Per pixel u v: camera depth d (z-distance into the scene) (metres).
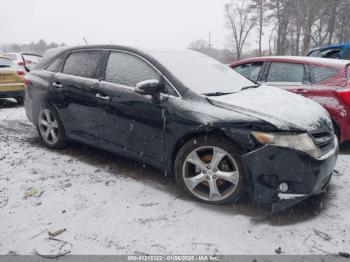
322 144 3.37
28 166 4.40
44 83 4.95
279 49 52.34
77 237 2.92
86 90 4.37
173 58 4.11
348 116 4.87
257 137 3.15
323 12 43.25
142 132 3.84
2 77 8.50
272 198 3.17
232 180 3.34
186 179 3.55
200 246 2.82
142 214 3.28
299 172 3.12
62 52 5.00
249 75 6.06
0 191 3.70
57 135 4.95
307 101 3.92
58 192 3.69
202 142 3.41
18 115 7.80
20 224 3.10
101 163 4.55
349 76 5.03
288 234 2.99
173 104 3.58
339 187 3.94
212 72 4.20
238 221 3.17
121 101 3.97
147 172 4.27
